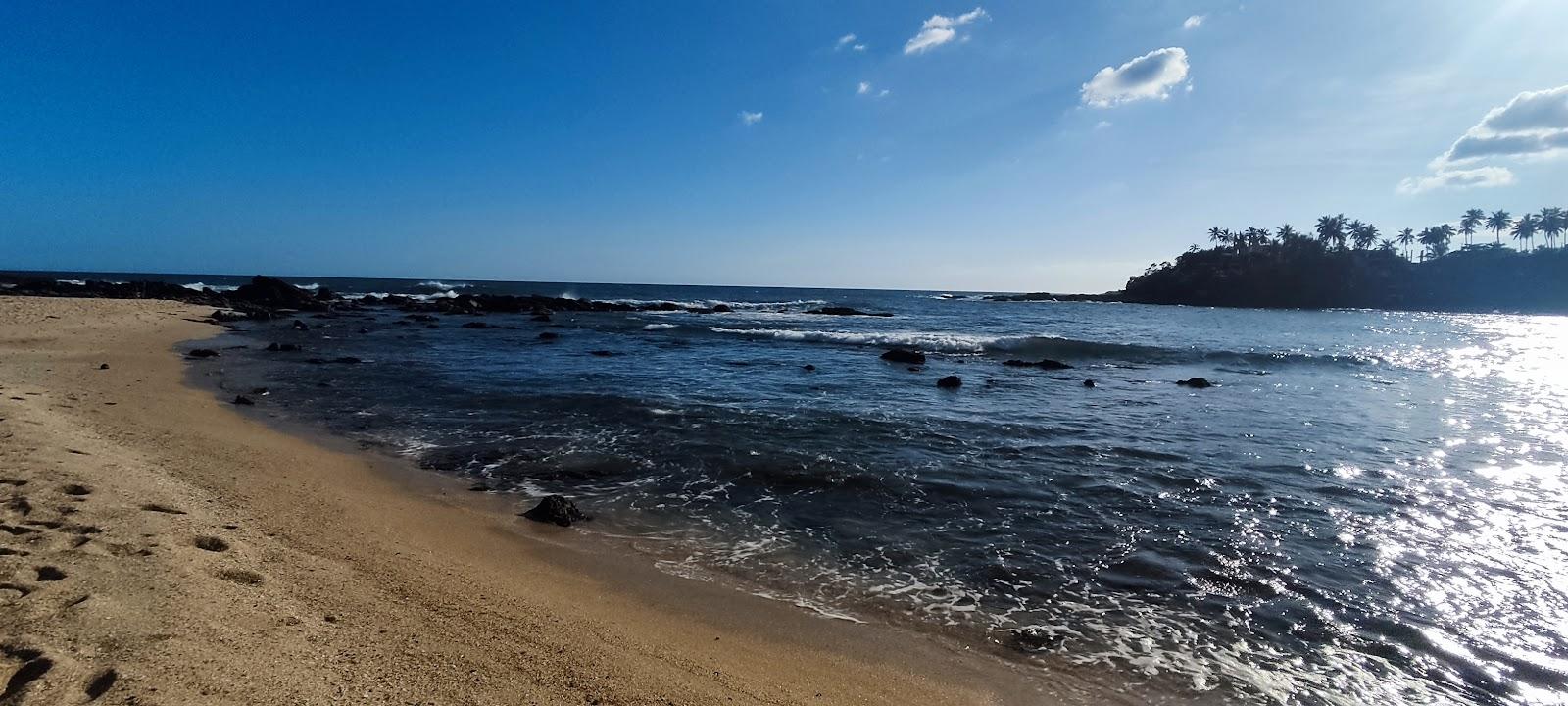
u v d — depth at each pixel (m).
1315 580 7.13
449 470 10.59
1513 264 107.44
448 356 25.55
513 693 4.21
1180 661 5.61
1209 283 117.69
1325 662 5.61
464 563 6.82
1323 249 115.38
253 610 4.69
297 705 3.60
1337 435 14.16
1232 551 7.88
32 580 4.55
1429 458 12.32
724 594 6.64
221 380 17.67
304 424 13.29
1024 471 11.09
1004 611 6.44
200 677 3.68
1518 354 32.31
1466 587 6.95
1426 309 103.88
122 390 14.20
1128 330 46.03
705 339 35.16
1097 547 7.97
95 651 3.78
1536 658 5.65
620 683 4.59
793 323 50.22
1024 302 124.19
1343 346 35.44
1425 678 5.39
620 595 6.48
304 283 120.19
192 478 8.25
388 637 4.73
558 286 174.88
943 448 12.45
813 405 16.45
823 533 8.33
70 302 34.16
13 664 3.57
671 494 9.68
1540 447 13.25
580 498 9.45
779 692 4.86
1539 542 8.22
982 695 5.09
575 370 22.34
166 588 4.70
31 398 11.67
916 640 5.87
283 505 7.79
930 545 8.00
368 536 7.18
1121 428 14.61
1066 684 5.27
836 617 6.25
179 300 46.22
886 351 28.77
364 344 28.97
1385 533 8.49
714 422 14.28
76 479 6.91
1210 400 18.52
